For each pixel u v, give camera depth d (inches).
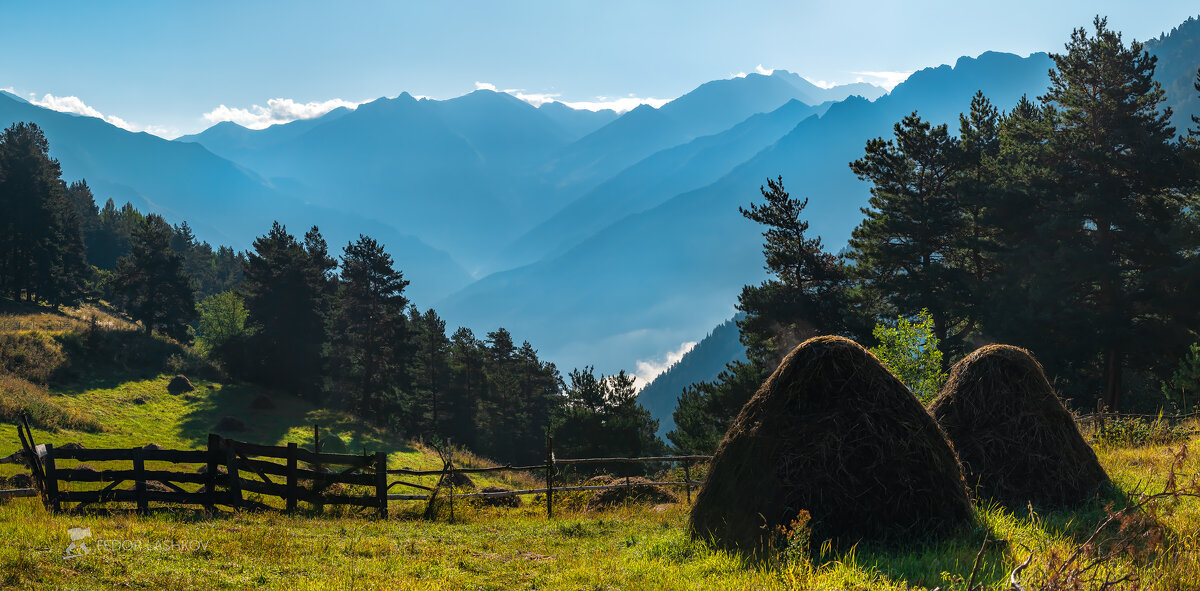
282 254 2721.5
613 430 1776.6
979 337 1491.1
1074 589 175.8
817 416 332.5
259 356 2637.8
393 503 598.5
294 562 355.3
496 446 3211.1
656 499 660.1
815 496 317.1
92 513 475.5
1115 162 1221.7
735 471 339.0
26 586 285.4
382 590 301.4
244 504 520.1
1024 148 1357.0
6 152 3324.3
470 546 410.3
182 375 2276.1
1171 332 1183.6
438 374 3240.7
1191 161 1181.7
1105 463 453.7
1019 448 373.7
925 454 320.2
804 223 1546.5
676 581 290.2
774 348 1545.3
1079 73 1304.1
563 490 620.1
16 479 629.9
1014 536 296.7
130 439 1493.6
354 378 2849.4
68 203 3767.2
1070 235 1278.3
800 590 250.5
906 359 807.7
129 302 3385.8
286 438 1893.5
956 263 1535.4
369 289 2842.0
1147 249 1256.2
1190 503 287.0
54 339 2140.7
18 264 3351.4
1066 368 1255.5
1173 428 560.4
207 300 2864.2
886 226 1461.6
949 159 1456.7
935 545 296.4
